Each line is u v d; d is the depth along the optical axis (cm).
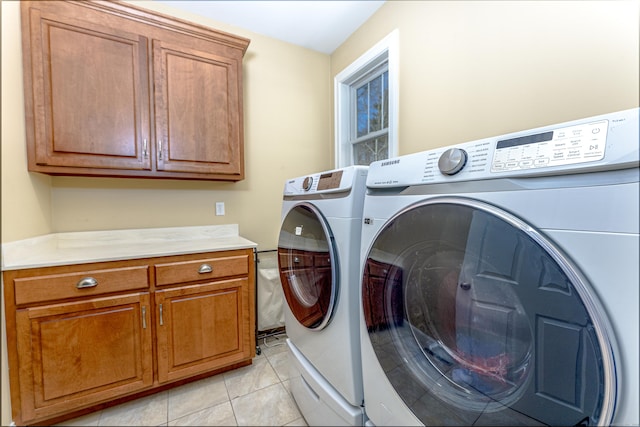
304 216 129
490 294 61
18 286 122
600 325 45
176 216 206
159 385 152
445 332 72
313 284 121
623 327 44
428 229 73
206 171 188
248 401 148
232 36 192
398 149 190
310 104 258
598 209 47
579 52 106
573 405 48
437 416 72
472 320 66
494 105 135
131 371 145
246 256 177
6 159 124
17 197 132
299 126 253
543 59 117
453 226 67
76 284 133
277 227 244
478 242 62
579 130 51
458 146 71
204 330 164
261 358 192
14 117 130
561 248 50
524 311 55
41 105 142
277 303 230
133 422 134
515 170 58
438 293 73
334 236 106
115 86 159
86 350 135
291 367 144
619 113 47
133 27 163
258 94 234
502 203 59
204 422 134
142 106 167
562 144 53
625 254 44
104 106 157
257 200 236
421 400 77
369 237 92
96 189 181
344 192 103
